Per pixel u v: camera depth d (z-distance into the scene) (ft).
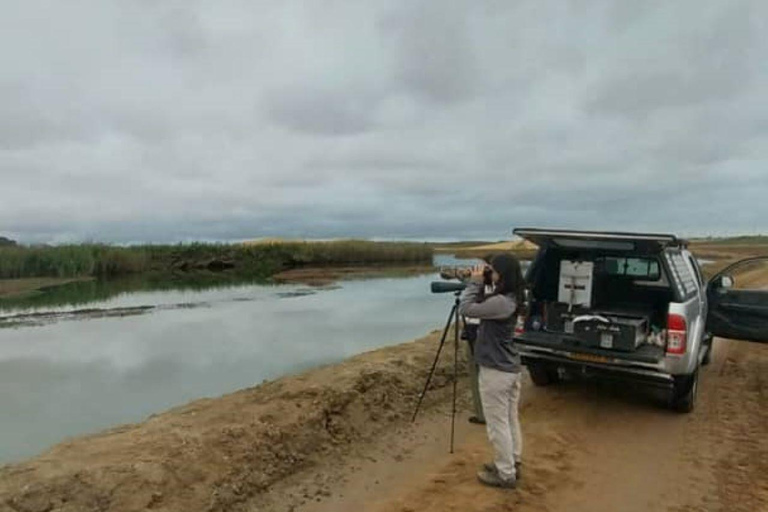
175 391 29.71
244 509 14.56
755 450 18.29
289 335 46.09
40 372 33.86
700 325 23.15
